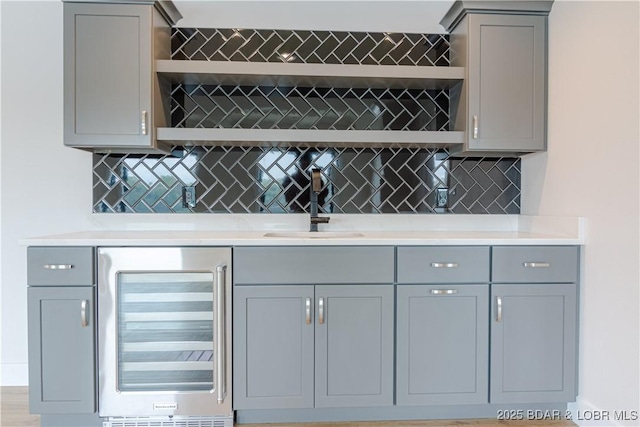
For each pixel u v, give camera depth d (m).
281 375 1.79
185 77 2.11
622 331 1.59
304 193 2.31
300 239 1.77
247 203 2.29
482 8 2.03
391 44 2.34
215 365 1.74
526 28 2.05
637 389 1.52
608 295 1.66
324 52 2.32
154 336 1.80
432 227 2.35
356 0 2.32
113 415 1.76
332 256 1.79
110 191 2.26
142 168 2.26
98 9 1.93
